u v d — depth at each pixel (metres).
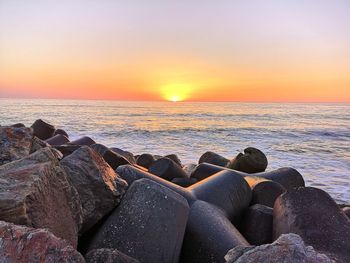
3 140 4.64
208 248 3.90
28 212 2.66
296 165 16.11
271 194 5.92
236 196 5.48
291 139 26.88
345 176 13.52
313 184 12.07
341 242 3.70
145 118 50.00
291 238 2.70
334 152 20.42
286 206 4.36
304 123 44.56
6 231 2.29
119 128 32.34
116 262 2.70
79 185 3.67
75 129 30.75
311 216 4.04
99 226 3.75
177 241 3.64
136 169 5.44
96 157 4.18
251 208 5.13
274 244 2.65
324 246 3.67
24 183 2.82
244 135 28.98
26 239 2.26
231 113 70.56
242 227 5.07
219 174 5.83
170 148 20.92
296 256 2.53
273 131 32.59
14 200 2.60
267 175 7.80
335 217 4.04
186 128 33.91
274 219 4.59
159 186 3.87
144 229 3.54
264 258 2.55
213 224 4.17
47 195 2.96
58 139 10.45
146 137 26.28
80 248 3.61
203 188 5.38
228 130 32.88
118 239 3.51
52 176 3.16
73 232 3.16
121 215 3.67
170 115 59.72
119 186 4.03
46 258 2.23
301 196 4.36
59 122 38.03
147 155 9.56
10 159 4.40
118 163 6.95
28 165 3.21
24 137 4.94
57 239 2.35
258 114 67.31
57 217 2.98
